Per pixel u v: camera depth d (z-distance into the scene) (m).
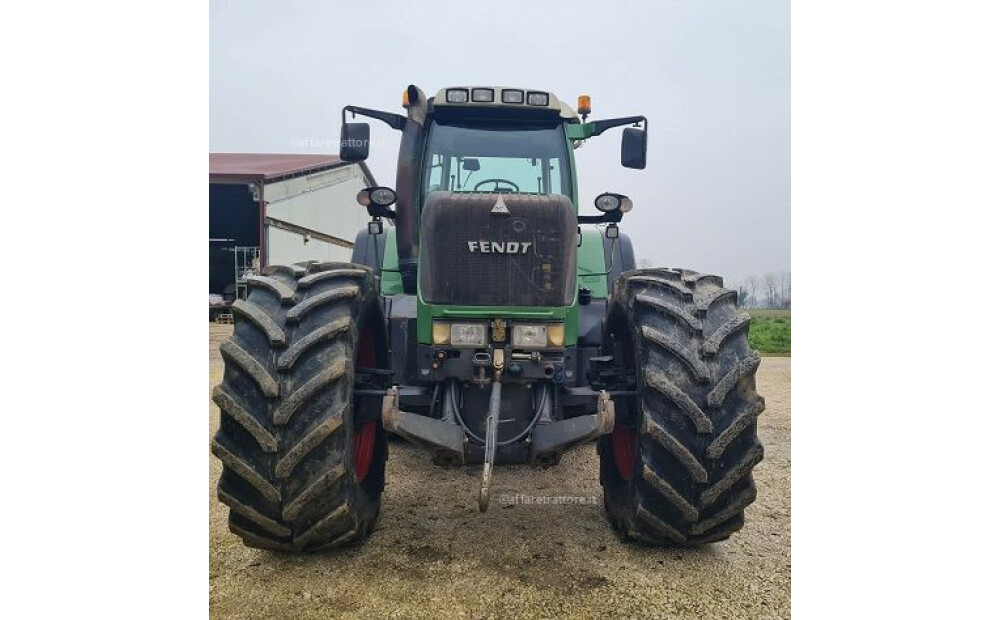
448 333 2.67
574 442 2.41
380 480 2.88
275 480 2.20
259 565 2.48
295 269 2.54
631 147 3.88
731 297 2.62
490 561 2.52
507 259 2.66
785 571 2.46
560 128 3.97
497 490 3.40
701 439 2.34
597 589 2.31
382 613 2.15
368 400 2.78
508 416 2.72
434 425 2.43
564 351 2.72
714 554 2.60
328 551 2.59
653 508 2.43
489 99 3.79
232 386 2.23
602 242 4.05
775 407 5.83
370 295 2.73
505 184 3.90
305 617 2.13
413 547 2.65
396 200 3.60
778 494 3.40
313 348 2.28
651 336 2.44
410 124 3.61
